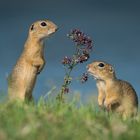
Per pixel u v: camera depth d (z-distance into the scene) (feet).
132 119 72.90
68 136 55.21
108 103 100.01
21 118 60.49
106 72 101.30
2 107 67.62
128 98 100.37
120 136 56.90
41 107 70.38
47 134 55.47
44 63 99.96
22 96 97.14
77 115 64.59
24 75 97.71
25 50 99.55
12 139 53.31
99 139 56.18
